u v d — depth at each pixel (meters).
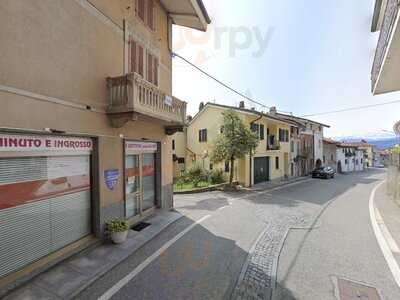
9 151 4.15
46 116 4.68
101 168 6.25
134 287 4.30
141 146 8.50
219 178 20.02
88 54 5.79
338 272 4.95
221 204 12.06
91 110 5.88
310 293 4.19
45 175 4.92
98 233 6.14
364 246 6.37
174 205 11.69
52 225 5.08
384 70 9.03
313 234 7.41
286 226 8.27
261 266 5.21
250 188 18.45
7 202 4.21
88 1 5.80
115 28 6.82
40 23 4.55
